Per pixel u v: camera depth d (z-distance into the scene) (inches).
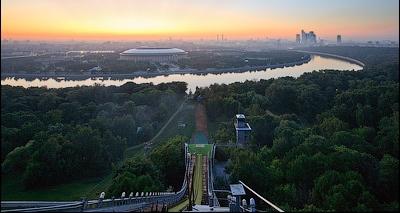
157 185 6338.6
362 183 5408.5
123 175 6092.5
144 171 6653.5
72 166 7824.8
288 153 7101.4
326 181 5344.5
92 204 3880.4
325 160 6151.6
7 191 7101.4
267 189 6033.5
